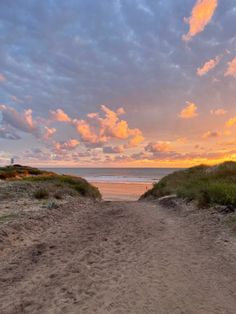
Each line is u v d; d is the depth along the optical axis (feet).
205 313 13.47
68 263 20.94
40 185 67.41
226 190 38.73
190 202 45.32
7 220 32.86
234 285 16.42
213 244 24.31
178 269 19.04
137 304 14.43
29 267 20.21
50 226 34.12
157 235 28.94
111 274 18.57
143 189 170.60
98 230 32.63
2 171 114.73
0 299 15.43
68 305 14.57
